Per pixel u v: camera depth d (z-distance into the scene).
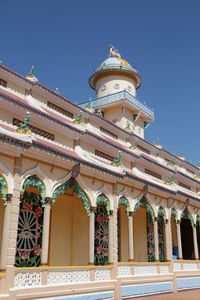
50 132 16.72
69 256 17.06
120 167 17.81
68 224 17.55
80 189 15.11
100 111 29.61
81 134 18.08
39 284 11.88
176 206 23.64
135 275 17.48
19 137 11.92
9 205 11.48
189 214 25.41
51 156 13.38
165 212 22.11
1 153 11.63
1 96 14.43
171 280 20.47
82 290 13.41
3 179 11.57
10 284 10.72
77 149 17.70
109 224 16.56
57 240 16.59
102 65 32.69
